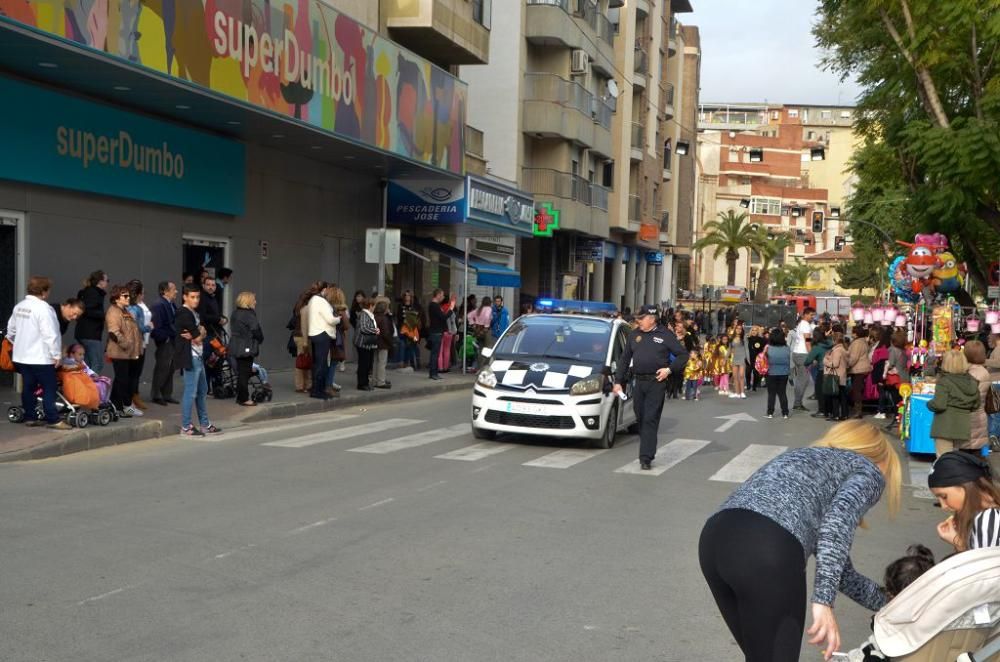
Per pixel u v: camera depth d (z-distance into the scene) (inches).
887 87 918.4
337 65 779.4
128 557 273.4
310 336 700.7
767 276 3575.3
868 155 1083.3
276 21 692.1
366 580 261.7
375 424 612.1
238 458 455.5
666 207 2484.0
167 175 705.0
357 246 1038.4
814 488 158.6
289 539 301.7
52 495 351.6
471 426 607.5
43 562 264.7
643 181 2127.2
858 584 166.9
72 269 625.0
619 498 400.2
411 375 970.7
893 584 167.5
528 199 1283.2
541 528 335.3
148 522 316.2
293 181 903.7
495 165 1513.3
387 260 834.2
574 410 532.7
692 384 978.7
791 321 2662.4
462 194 1070.4
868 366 792.9
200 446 489.4
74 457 440.5
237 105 661.3
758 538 150.3
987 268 1115.3
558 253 1752.0
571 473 458.3
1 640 204.8
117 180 652.1
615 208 1955.0
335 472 427.8
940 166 806.5
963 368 438.9
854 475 160.9
